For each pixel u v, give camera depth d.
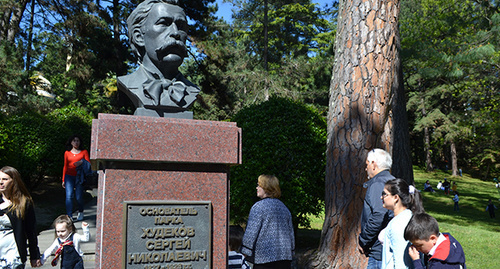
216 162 3.24
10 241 3.51
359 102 5.95
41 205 11.02
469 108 25.47
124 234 2.99
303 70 25.06
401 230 3.05
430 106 35.66
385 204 3.29
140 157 3.04
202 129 3.23
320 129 7.81
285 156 7.40
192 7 18.91
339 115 6.14
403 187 3.21
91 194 12.65
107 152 2.97
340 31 6.48
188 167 3.24
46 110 16.94
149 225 3.07
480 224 16.92
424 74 13.17
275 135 7.50
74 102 22.55
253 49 32.31
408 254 3.01
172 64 3.56
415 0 22.28
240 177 7.55
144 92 3.45
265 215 3.74
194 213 3.19
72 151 7.51
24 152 11.48
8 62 15.34
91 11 18.30
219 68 20.31
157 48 3.53
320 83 24.59
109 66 18.91
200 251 3.18
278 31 31.50
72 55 18.89
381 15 6.02
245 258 3.84
